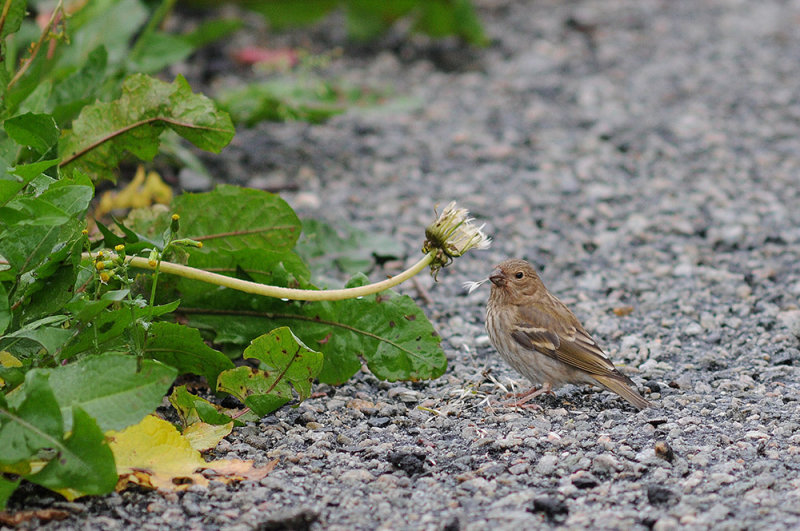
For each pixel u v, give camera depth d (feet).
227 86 65.00
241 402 31.32
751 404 32.24
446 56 73.97
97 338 27.40
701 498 25.63
